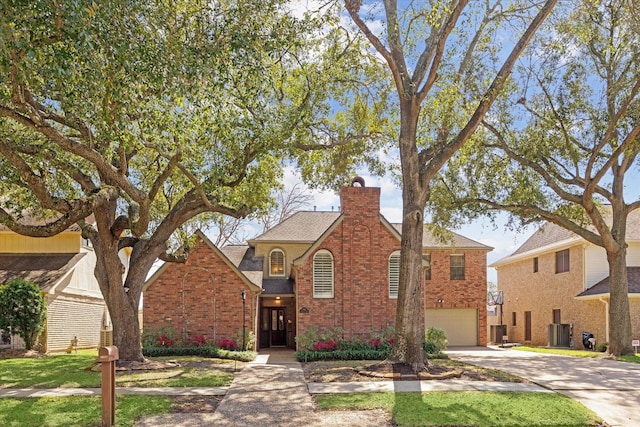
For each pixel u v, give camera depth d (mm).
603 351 25203
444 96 16828
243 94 13203
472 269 29297
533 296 34219
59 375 14508
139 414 10398
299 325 22359
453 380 14133
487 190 23531
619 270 22062
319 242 22906
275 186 18688
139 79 10547
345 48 17062
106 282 16750
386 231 23344
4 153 11992
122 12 9461
